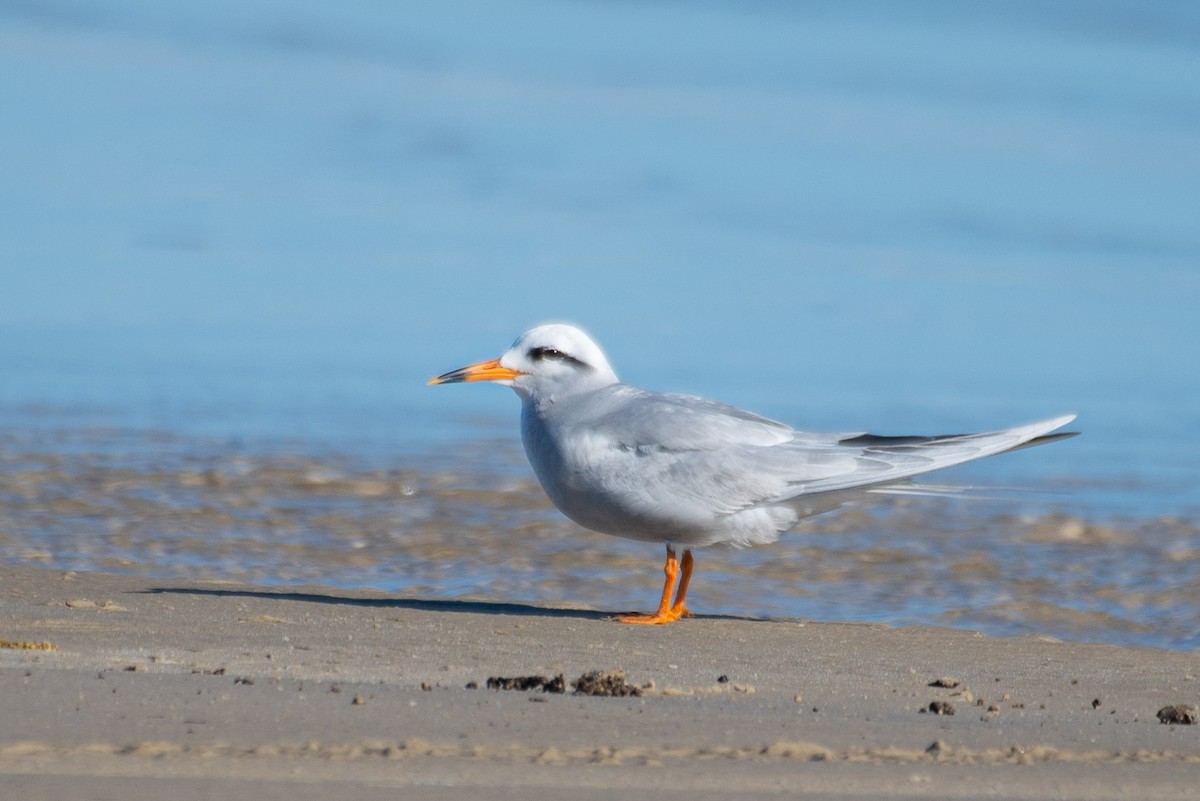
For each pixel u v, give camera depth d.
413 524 13.88
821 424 18.23
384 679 7.86
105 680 7.28
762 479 10.52
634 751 6.33
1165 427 18.89
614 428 10.72
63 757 5.93
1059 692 8.42
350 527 13.69
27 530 12.84
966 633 10.35
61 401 18.14
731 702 7.64
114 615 9.39
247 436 16.98
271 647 8.62
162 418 17.59
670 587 10.66
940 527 14.38
